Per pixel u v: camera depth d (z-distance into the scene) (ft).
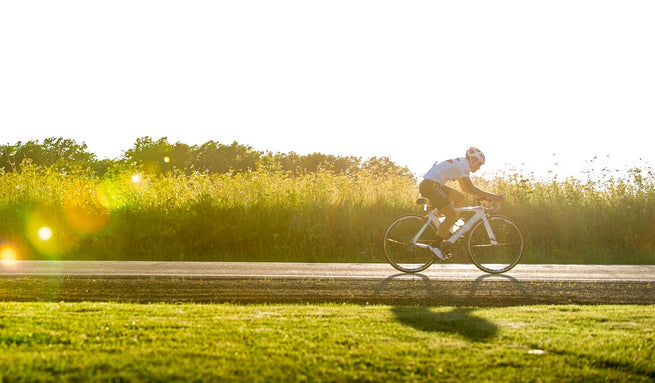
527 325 19.63
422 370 14.43
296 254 51.16
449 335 17.98
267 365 14.47
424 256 42.91
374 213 54.08
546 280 32.65
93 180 61.21
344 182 59.57
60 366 13.92
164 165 246.68
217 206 53.78
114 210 54.39
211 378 13.42
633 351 16.57
